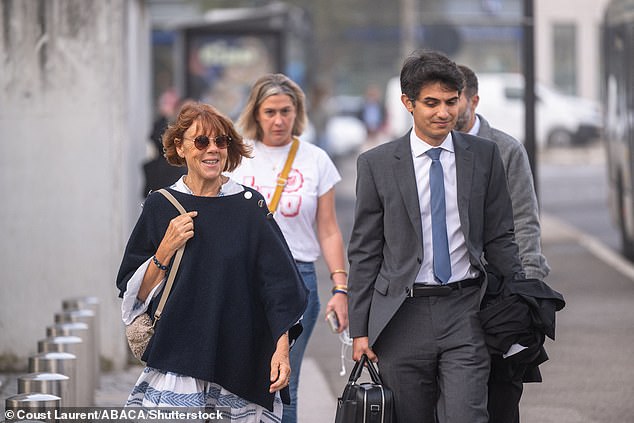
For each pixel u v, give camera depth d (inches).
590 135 3427.7
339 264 678.5
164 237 509.7
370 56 6087.6
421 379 559.5
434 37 2395.4
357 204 563.2
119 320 952.3
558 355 993.5
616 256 1606.8
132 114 1061.1
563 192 2596.0
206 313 510.3
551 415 796.6
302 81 2792.8
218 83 2226.9
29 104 943.7
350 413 550.3
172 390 509.0
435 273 551.2
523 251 595.8
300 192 665.6
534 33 1267.2
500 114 3395.7
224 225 516.4
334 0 5792.3
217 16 2289.6
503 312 547.5
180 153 522.9
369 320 559.5
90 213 948.0
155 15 3629.4
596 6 4867.1
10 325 952.9
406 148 558.9
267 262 520.7
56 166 946.1
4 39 942.4
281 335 518.3
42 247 949.8
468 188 554.3
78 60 941.8
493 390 577.3
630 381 896.9
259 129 673.0
